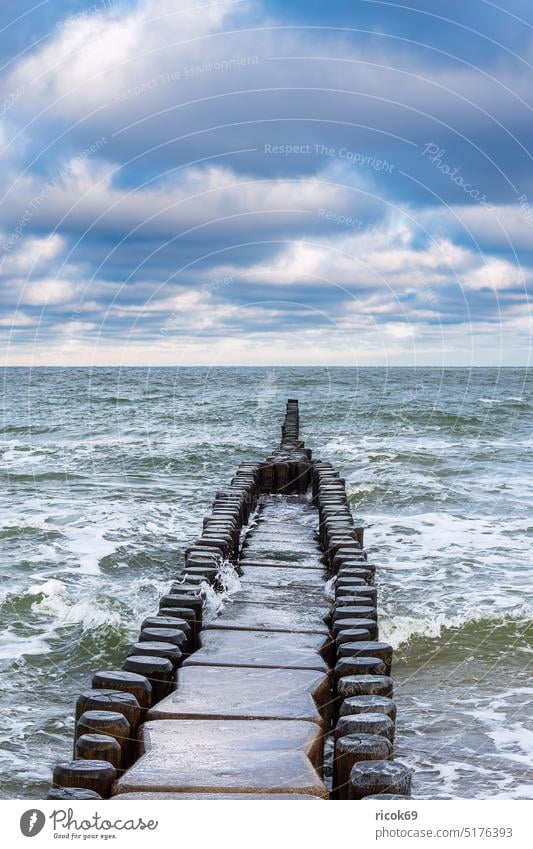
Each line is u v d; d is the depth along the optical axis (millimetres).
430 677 8023
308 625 7660
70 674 8211
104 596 10320
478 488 19781
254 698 5691
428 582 11469
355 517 16391
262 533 12820
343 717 4941
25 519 15680
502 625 9453
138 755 4977
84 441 29859
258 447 27906
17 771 6133
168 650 6289
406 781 4457
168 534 14695
